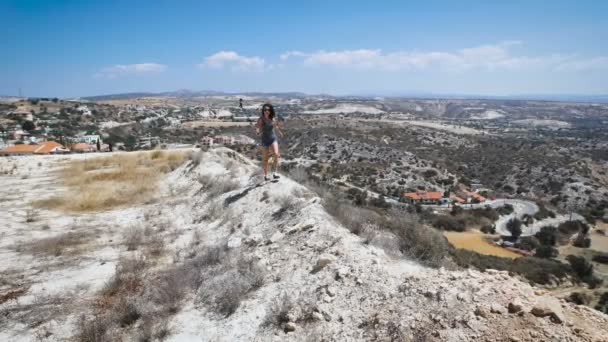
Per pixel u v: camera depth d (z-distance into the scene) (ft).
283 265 18.47
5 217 31.09
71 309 16.25
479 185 246.27
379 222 22.99
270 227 23.79
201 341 13.82
